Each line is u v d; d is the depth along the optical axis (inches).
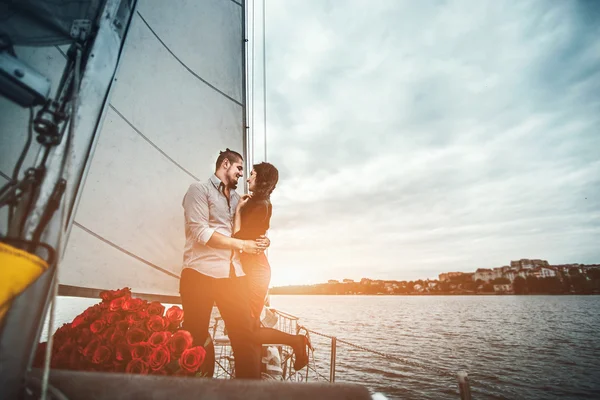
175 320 66.9
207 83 132.8
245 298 61.9
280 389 30.7
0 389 24.4
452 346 2878.9
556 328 4224.9
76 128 33.0
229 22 151.8
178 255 109.5
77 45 36.2
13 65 30.5
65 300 94.8
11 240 28.3
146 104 106.0
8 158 49.4
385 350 2637.8
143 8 109.1
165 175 108.9
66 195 30.5
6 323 25.2
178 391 29.1
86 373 29.2
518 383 1761.8
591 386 1722.4
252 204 72.7
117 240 92.5
